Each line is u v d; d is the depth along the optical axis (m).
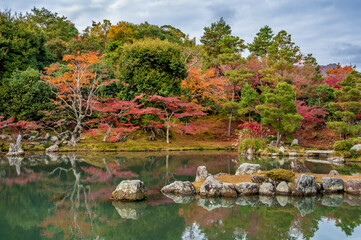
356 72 29.19
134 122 28.97
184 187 10.98
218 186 10.75
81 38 42.56
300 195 10.80
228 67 37.28
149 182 12.79
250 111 31.33
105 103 26.14
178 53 29.83
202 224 7.75
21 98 24.36
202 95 34.59
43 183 12.29
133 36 45.16
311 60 46.00
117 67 32.41
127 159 19.69
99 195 10.52
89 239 6.58
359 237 6.86
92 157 20.31
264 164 17.78
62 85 24.78
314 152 24.56
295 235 6.98
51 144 24.22
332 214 8.68
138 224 7.66
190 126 29.50
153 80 27.86
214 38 46.56
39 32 32.66
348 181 11.48
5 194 10.45
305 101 35.09
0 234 6.82
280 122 24.84
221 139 32.44
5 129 24.59
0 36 26.80
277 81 32.25
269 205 9.56
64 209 8.86
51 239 6.55
